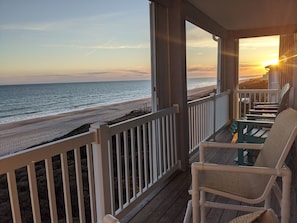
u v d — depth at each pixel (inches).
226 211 95.7
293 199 101.0
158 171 117.7
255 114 170.4
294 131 58.8
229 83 252.2
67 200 66.9
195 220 65.2
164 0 123.3
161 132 119.8
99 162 76.3
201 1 146.9
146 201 105.9
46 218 82.0
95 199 77.9
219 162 150.1
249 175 73.5
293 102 211.6
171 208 99.7
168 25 133.6
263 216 27.7
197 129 174.1
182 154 137.9
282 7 161.6
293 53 224.7
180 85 134.8
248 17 189.0
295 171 124.3
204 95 234.8
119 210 88.7
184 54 137.5
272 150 68.0
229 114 255.3
